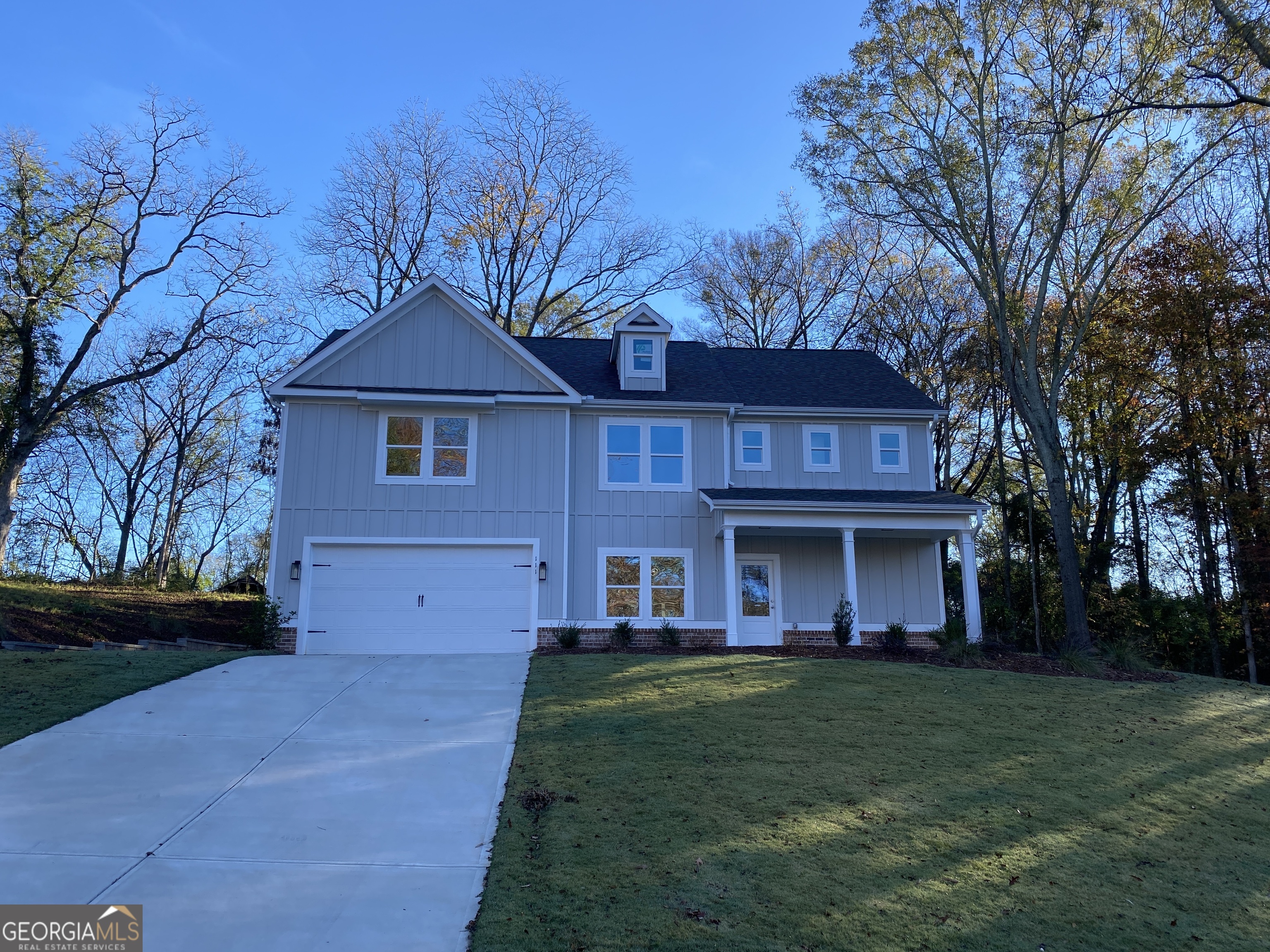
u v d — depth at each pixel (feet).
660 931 20.99
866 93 77.41
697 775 31.99
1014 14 71.67
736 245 133.28
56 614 68.44
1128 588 95.55
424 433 65.10
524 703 41.68
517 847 25.70
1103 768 35.73
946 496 68.54
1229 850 28.81
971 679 50.83
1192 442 81.10
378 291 120.98
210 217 99.25
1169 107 61.11
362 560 63.05
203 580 157.28
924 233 118.42
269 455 129.39
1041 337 99.19
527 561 64.49
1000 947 21.38
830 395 75.72
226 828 26.73
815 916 22.12
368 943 20.31
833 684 47.42
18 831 25.84
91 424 113.09
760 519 64.44
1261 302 77.92
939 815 29.48
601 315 127.13
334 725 37.63
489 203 121.60
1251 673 78.95
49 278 91.45
